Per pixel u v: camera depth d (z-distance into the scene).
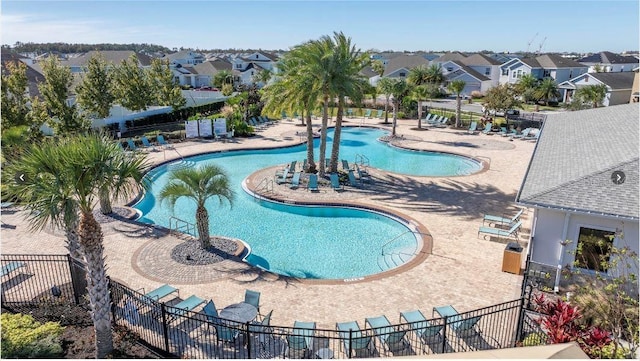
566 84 72.12
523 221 22.39
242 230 22.53
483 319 13.66
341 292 15.55
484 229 20.34
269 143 42.41
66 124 33.84
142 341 12.30
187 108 54.62
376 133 50.31
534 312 13.76
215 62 98.19
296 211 25.31
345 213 25.03
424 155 39.66
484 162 35.03
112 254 18.45
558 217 15.60
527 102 72.31
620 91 64.19
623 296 11.75
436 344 12.51
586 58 106.88
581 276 15.16
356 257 19.50
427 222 22.27
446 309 13.87
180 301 14.59
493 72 89.12
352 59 27.52
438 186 28.67
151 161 34.44
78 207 10.59
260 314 14.05
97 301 11.11
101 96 42.00
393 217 23.38
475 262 17.78
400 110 58.91
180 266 17.47
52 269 16.80
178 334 12.74
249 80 93.94
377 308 14.54
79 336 12.50
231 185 30.14
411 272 16.95
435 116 53.62
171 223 23.34
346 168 31.56
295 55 27.59
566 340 11.01
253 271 17.12
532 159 20.44
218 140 43.56
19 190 10.22
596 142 21.25
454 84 50.12
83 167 9.95
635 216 13.99
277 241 21.20
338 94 27.09
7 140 23.61
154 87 51.81
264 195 26.70
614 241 14.90
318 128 52.19
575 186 15.66
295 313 14.24
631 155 17.03
